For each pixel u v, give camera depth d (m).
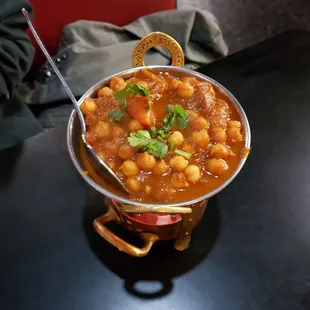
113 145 0.24
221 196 0.28
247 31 0.54
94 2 0.41
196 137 0.24
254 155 0.30
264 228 0.27
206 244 0.26
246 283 0.25
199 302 0.24
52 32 0.41
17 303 0.24
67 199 0.28
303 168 0.29
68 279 0.25
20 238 0.27
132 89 0.24
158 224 0.23
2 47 0.32
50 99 0.38
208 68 0.36
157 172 0.23
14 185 0.29
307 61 0.36
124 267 0.25
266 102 0.34
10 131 0.35
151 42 0.27
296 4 0.57
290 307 0.24
